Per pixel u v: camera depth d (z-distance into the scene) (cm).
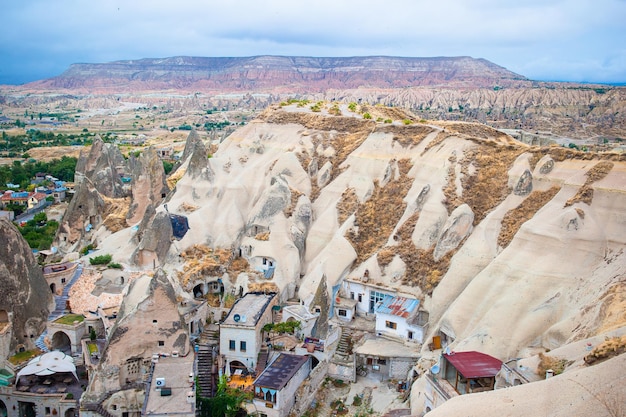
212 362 7512
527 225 7512
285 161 10769
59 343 7988
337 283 8812
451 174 9100
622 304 5859
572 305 6562
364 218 9525
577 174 7856
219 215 10075
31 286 7988
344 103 13762
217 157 11581
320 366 7281
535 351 6253
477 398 4603
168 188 11675
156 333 7088
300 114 12112
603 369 4366
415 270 8456
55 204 16738
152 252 9206
